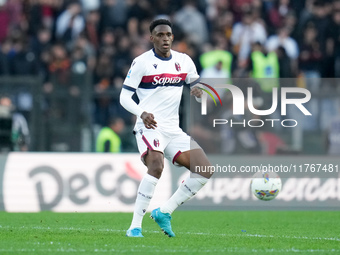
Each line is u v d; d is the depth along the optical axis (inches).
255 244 783.1
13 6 1957.4
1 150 1443.2
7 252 684.1
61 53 1747.0
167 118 820.6
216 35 1937.7
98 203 1330.0
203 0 2018.9
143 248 717.9
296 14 2027.6
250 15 1953.7
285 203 1369.3
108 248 715.4
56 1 1935.3
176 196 826.2
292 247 757.9
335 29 1972.2
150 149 806.5
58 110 1482.5
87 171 1337.4
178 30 1888.5
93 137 1487.5
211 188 1357.0
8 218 1133.7
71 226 995.9
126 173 1342.3
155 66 811.4
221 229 986.7
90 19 1914.4
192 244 766.5
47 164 1334.9
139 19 1948.8
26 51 1737.2
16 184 1327.5
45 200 1327.5
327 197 1382.9
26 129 1460.4
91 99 1497.3
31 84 1464.1
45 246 732.0
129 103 802.2
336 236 904.9
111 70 1772.9
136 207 820.0
